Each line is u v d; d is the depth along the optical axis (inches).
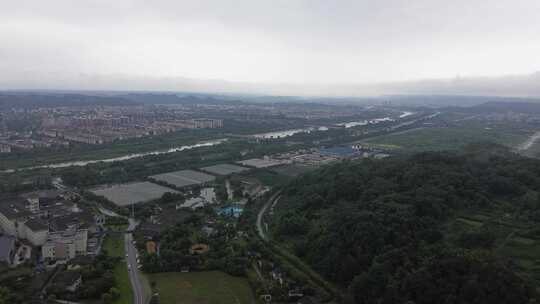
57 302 6018.7
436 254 6230.3
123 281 6899.6
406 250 6599.4
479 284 5378.9
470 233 6850.4
